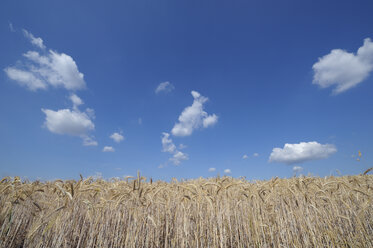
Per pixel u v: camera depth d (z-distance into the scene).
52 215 4.11
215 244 4.79
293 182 5.68
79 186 4.76
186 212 4.99
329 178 7.43
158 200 5.12
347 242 4.86
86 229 5.05
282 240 5.06
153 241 4.70
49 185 5.49
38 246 3.76
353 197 5.62
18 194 4.16
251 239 5.18
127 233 4.45
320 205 5.41
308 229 5.12
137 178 4.82
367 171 5.64
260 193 5.53
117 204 4.50
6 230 3.89
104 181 7.15
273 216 5.44
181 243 4.56
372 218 5.35
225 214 5.23
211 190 6.18
